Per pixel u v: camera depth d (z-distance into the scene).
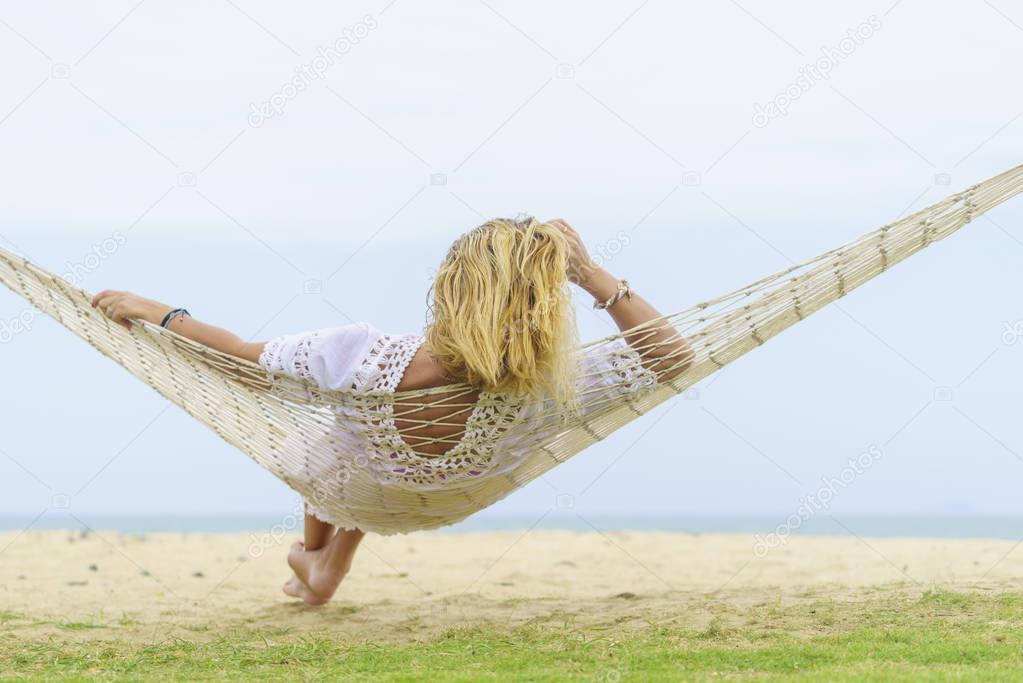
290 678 3.08
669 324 3.53
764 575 6.25
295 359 3.35
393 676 3.00
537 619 4.32
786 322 3.86
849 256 3.78
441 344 3.23
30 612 4.77
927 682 2.70
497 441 3.48
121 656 3.58
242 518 57.69
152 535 13.12
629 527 42.38
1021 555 7.30
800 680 2.78
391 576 6.56
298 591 4.90
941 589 4.59
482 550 9.13
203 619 4.58
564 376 3.28
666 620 4.06
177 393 3.99
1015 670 2.88
